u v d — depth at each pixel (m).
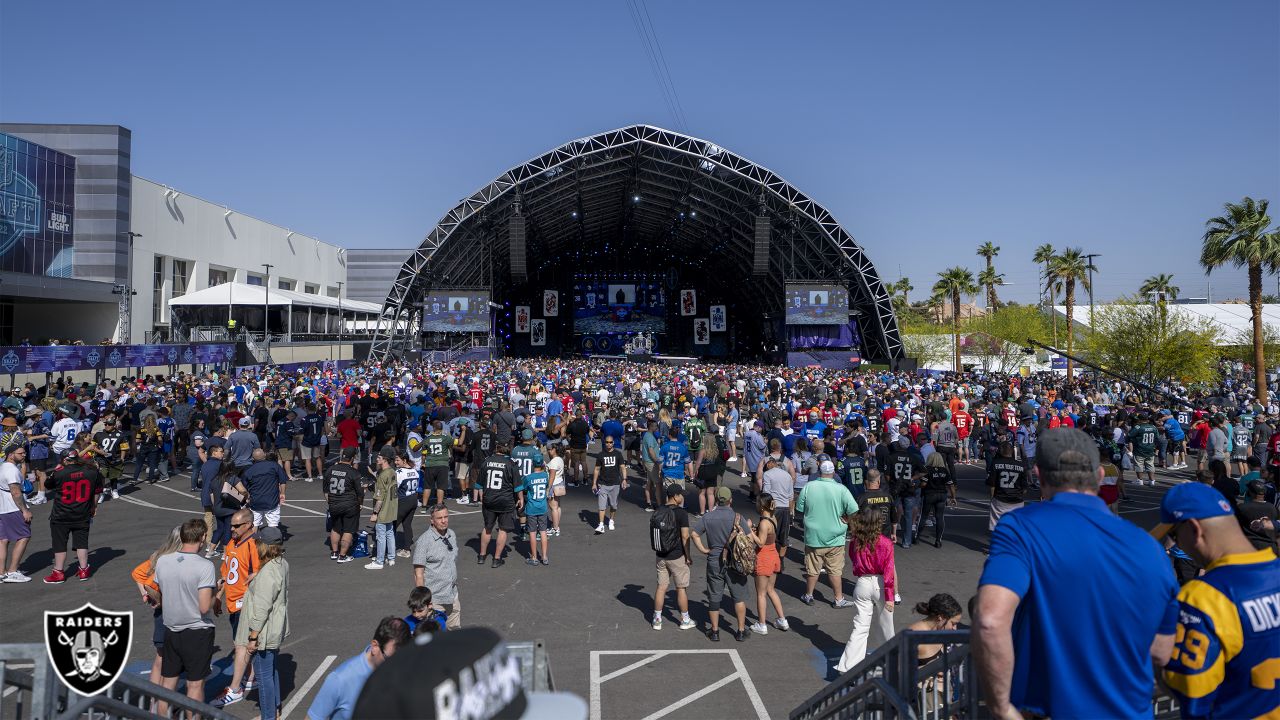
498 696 0.95
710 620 8.45
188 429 19.25
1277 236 32.78
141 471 18.30
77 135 46.47
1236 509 7.03
